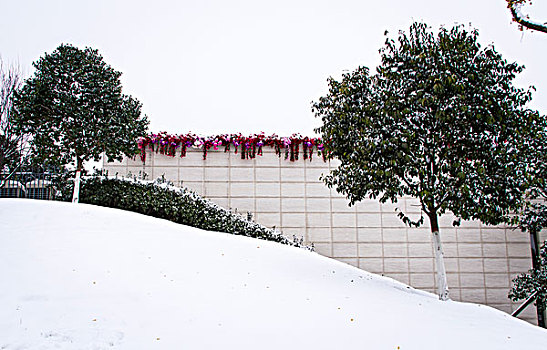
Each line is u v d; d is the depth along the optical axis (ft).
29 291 15.70
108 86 30.68
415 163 20.53
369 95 22.06
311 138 37.04
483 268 35.01
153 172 36.40
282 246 28.37
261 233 32.94
